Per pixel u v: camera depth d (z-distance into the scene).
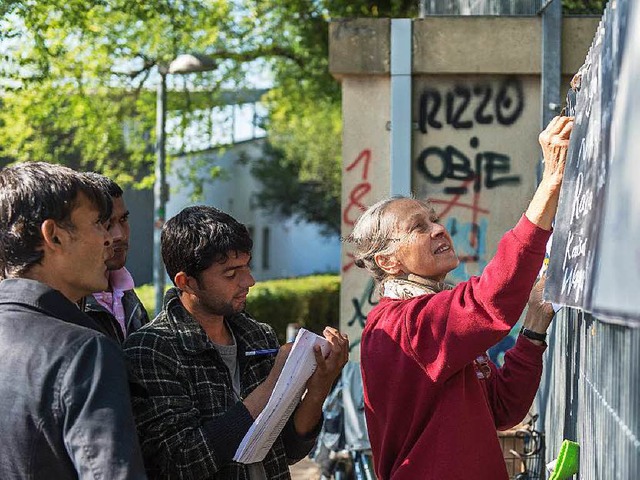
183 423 2.69
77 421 2.04
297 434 2.92
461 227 6.12
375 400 2.80
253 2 12.16
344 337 2.84
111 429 2.04
